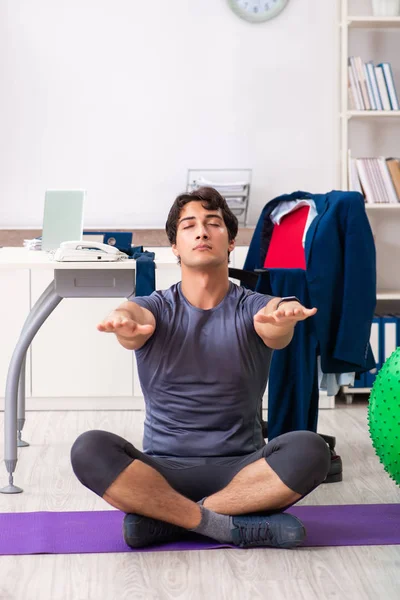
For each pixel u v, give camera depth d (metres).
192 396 2.47
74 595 2.11
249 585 2.16
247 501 2.39
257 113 4.89
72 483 3.15
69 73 4.81
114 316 2.21
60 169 4.84
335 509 2.79
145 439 2.56
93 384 4.49
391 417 2.42
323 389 3.43
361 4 4.87
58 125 4.82
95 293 3.16
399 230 4.99
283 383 3.15
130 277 3.15
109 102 4.84
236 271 3.21
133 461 2.34
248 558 2.35
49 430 4.05
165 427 2.51
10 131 4.82
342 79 4.61
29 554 2.40
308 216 3.37
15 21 4.78
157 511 2.38
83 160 4.85
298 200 3.50
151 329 2.19
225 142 4.89
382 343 4.62
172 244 2.58
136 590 2.13
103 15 4.80
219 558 2.35
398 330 4.62
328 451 2.39
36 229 4.67
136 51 4.82
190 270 2.48
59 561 2.34
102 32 4.81
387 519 2.68
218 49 4.84
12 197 4.84
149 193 4.88
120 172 4.87
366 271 3.16
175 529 2.45
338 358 3.12
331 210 3.19
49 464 3.43
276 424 3.16
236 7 4.81
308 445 2.35
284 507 2.41
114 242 3.53
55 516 2.73
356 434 3.95
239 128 4.89
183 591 2.13
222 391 2.46
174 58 4.84
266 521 2.40
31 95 4.81
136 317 2.37
